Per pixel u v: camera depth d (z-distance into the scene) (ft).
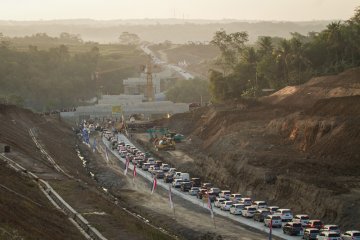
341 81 584.81
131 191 425.28
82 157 597.52
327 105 463.01
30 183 303.89
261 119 576.20
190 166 517.55
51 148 543.80
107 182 460.96
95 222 258.16
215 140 579.48
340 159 388.57
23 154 412.98
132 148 625.00
